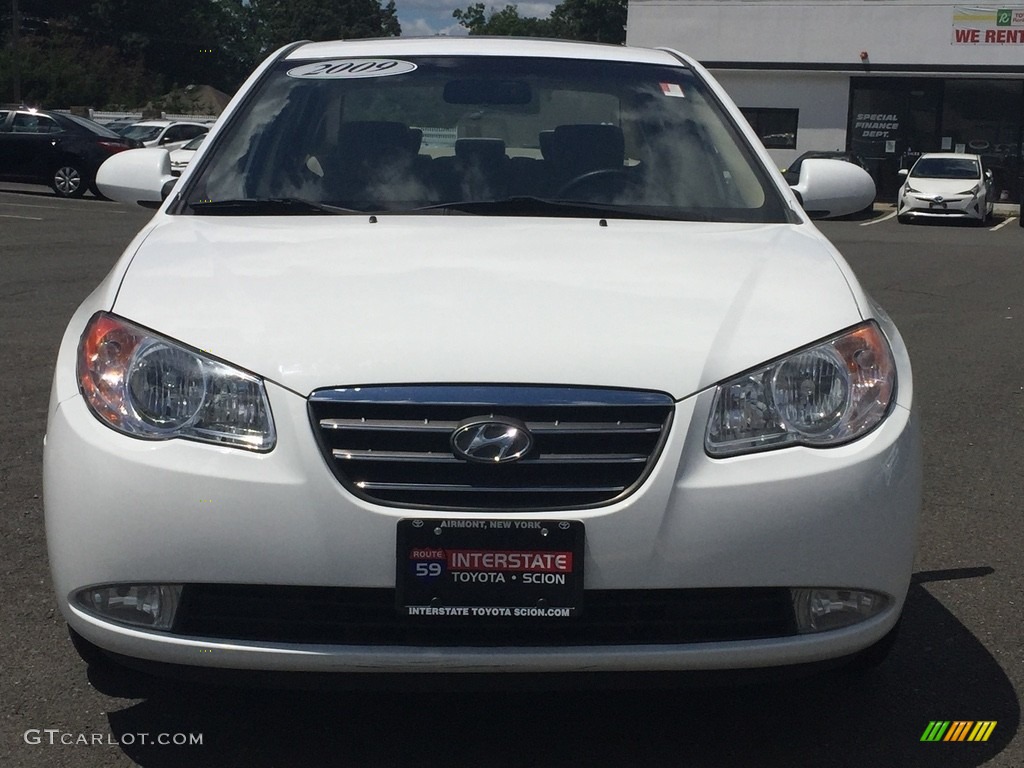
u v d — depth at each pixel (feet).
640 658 8.16
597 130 12.28
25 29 253.24
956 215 74.79
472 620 8.14
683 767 9.02
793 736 9.52
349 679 8.25
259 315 8.72
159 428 8.37
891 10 101.30
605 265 9.59
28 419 18.89
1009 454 18.29
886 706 10.04
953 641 11.39
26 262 38.01
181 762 9.02
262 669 8.20
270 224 10.73
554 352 8.36
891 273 42.93
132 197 13.11
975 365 25.26
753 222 11.43
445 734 9.47
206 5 310.45
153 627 8.32
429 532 8.05
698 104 12.92
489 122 12.21
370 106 12.41
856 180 13.15
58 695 10.09
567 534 8.07
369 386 8.21
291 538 8.05
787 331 8.79
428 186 11.62
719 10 105.19
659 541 8.11
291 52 13.73
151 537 8.16
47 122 70.54
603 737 9.46
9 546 13.52
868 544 8.46
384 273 9.28
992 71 99.96
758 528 8.21
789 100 105.29
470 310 8.70
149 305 8.96
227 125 12.34
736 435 8.36
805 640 8.40
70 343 9.51
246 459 8.16
